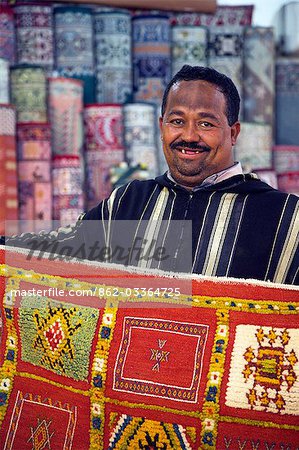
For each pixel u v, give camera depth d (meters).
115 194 2.95
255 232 2.66
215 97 2.70
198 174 2.74
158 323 2.49
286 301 2.44
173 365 2.45
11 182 5.19
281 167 6.54
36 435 2.52
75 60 5.97
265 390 2.38
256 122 6.33
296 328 2.41
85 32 6.00
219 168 2.76
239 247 2.66
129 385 2.46
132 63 6.29
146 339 2.48
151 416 2.43
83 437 2.47
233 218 2.69
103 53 6.11
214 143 2.70
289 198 2.70
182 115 2.69
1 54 5.76
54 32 5.99
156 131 5.97
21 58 5.88
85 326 2.53
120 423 2.45
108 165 5.77
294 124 6.79
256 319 2.44
